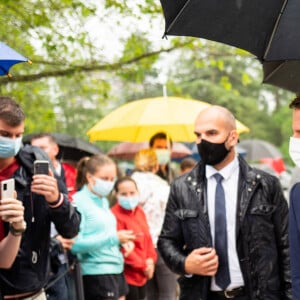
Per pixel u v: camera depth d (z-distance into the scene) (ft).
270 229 16.15
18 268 14.61
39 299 15.05
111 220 21.62
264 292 15.93
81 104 79.30
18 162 14.84
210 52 36.27
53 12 31.89
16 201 13.62
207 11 14.25
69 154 30.14
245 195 16.19
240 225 16.05
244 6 13.87
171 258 16.49
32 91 39.81
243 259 16.02
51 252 18.94
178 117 27.32
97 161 21.61
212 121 16.29
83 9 31.63
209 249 16.05
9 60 14.47
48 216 14.98
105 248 21.50
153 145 29.14
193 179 16.70
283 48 13.76
